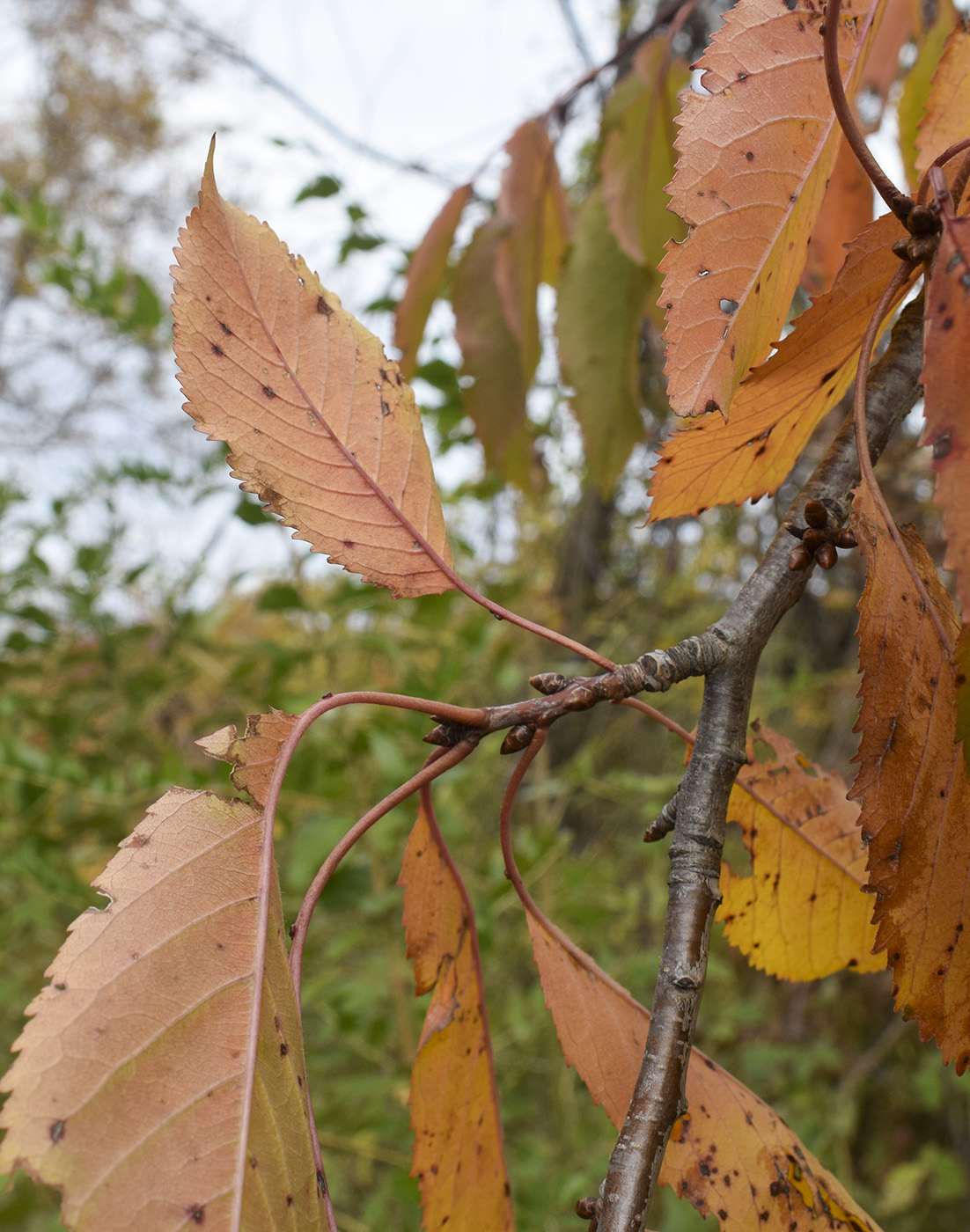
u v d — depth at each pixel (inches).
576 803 40.4
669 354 6.9
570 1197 24.5
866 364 7.2
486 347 19.0
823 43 7.1
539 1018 28.5
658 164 17.4
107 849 26.7
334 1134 25.6
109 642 27.5
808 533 7.9
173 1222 5.8
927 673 6.8
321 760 22.6
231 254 8.3
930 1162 38.7
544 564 40.2
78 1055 6.0
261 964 6.8
